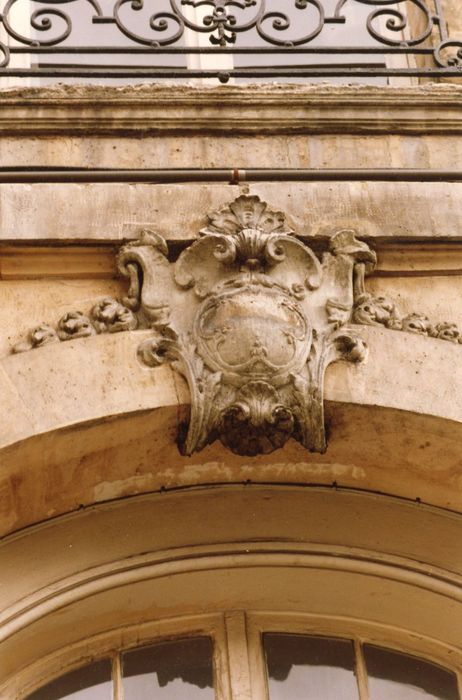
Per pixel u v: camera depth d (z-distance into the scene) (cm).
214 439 1170
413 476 1232
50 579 1190
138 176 1240
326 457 1225
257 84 1321
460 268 1235
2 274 1202
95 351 1170
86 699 1188
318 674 1210
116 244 1206
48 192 1212
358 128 1323
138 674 1200
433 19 1391
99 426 1156
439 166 1315
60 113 1298
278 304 1177
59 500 1202
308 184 1238
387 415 1180
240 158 1302
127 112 1306
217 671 1204
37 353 1166
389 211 1230
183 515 1230
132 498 1226
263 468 1234
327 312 1191
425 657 1229
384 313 1206
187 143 1306
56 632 1196
